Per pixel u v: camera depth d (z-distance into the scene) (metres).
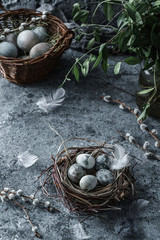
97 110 1.12
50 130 1.07
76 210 0.92
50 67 1.13
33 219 0.92
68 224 0.91
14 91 1.16
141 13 0.89
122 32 0.92
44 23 1.16
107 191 0.88
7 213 0.93
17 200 0.95
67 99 1.14
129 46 0.96
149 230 0.91
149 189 0.97
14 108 1.12
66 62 1.24
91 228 0.91
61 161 0.93
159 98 1.03
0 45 1.11
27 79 1.14
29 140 1.05
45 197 0.95
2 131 1.07
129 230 0.91
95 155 0.94
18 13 1.17
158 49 0.94
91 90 1.17
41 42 1.16
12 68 1.08
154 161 1.02
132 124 1.09
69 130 1.07
